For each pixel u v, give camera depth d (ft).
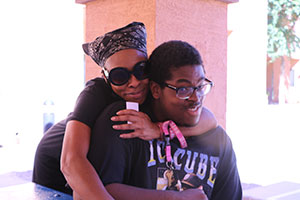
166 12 7.74
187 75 4.70
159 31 7.62
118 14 8.46
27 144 23.97
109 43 5.14
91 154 4.74
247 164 19.11
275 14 41.75
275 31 42.34
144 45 5.28
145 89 5.25
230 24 26.30
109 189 4.68
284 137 27.12
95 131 4.85
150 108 5.38
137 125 4.83
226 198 5.73
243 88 27.71
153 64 4.99
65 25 26.32
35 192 6.28
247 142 24.23
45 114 20.29
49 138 7.07
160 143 5.08
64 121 7.29
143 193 4.69
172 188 5.07
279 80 55.52
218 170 5.66
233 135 25.59
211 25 8.64
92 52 5.61
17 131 24.30
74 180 4.48
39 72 25.31
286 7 42.34
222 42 8.90
